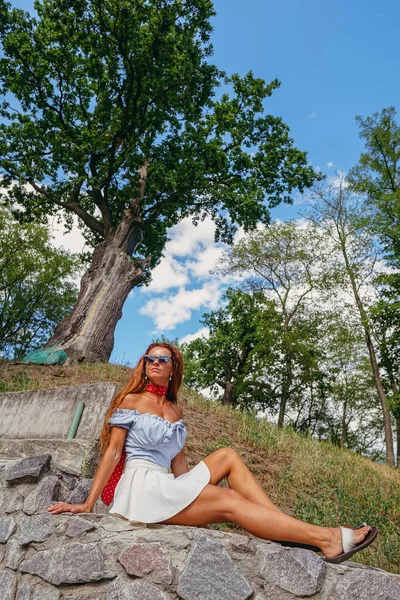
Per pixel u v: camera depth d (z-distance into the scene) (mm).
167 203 22656
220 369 40812
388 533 7824
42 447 5965
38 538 3346
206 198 24516
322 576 2568
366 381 35219
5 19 20938
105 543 2959
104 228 22312
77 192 22688
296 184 24969
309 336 32062
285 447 11898
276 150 24922
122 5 19953
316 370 32031
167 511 2914
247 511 2811
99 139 20484
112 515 3080
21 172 22047
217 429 11922
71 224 27453
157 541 2809
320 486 9836
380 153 26312
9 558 3469
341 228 27766
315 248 30031
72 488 3871
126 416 3227
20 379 14523
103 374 15500
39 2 21375
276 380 34250
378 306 24531
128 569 2811
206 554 2688
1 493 3854
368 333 26438
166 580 2680
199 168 21172
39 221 26656
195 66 20734
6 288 39000
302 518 7945
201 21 20484
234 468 3066
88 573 2910
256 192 23797
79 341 18266
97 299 19500
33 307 40156
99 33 20953
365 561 7012
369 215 26062
